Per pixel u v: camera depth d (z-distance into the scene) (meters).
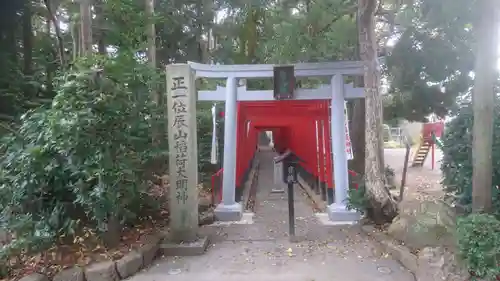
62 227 4.93
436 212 5.45
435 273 4.35
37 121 5.21
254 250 5.96
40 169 4.81
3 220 4.82
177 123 6.08
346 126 7.98
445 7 7.34
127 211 5.63
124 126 5.50
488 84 4.46
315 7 10.25
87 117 4.83
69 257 4.91
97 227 5.25
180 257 5.69
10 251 4.49
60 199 5.14
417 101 10.50
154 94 7.93
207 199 9.42
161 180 8.48
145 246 5.57
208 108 12.51
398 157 20.00
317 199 10.00
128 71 6.06
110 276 4.78
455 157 5.93
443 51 9.11
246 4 11.88
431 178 13.27
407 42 9.42
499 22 4.64
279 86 7.93
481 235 3.99
